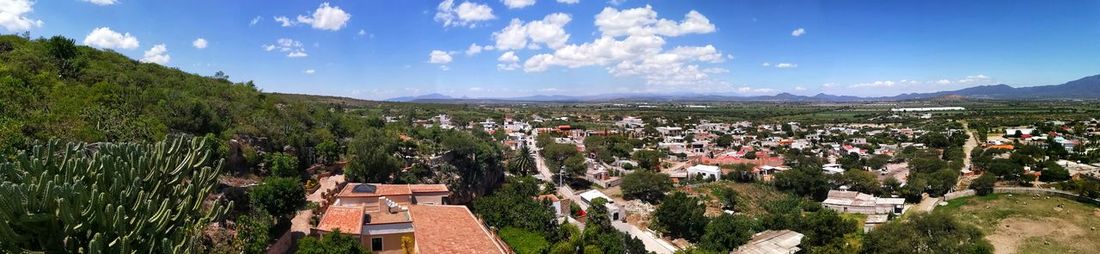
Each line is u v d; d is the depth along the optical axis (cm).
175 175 2123
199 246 2319
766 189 9838
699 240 6412
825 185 9488
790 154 13250
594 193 8181
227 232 3450
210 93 7100
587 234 5297
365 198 4778
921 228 6022
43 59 5809
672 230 6644
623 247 5212
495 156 9238
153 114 4991
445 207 4412
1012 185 9912
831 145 16112
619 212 6944
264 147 5738
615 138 16125
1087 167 11181
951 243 5531
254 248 3256
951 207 8769
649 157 12275
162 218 1830
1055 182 9956
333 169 6519
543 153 13038
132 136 4159
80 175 1809
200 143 2361
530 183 8306
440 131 10862
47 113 4000
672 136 19212
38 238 1553
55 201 1577
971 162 12462
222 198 3938
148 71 7400
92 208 1625
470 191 7906
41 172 1759
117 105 4891
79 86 5212
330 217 3941
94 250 1489
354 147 6400
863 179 9644
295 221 4297
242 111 6425
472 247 3397
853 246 6022
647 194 9056
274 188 3991
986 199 9156
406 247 3712
